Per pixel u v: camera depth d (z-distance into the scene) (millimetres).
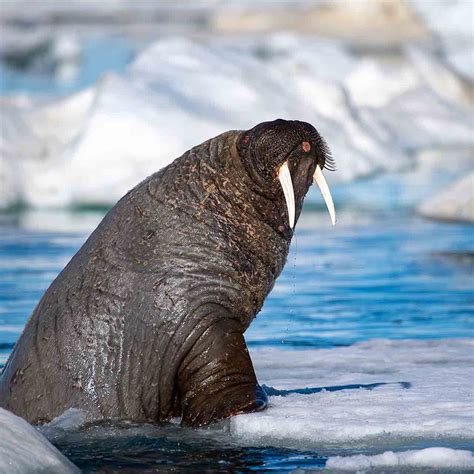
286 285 48781
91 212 73312
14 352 27031
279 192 26578
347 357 33375
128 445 23969
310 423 24422
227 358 25688
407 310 42906
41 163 76562
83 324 26125
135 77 83938
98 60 152500
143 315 25891
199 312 25828
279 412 25328
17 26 171875
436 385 28438
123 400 25938
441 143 104562
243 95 84875
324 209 73688
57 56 155750
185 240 26359
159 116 76188
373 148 92250
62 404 25891
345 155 87500
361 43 152125
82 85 138625
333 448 23188
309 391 28453
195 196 26750
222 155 27000
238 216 26641
